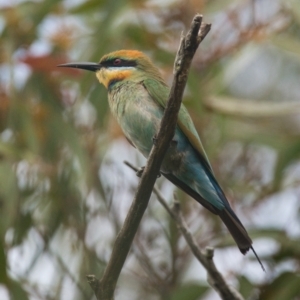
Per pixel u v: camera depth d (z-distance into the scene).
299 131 13.27
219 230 12.09
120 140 12.54
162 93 10.23
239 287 10.83
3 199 11.24
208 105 12.18
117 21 11.59
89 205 11.73
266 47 13.41
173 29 12.43
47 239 11.77
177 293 10.87
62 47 12.45
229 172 12.38
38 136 11.85
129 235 8.03
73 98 12.20
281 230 11.44
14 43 12.20
